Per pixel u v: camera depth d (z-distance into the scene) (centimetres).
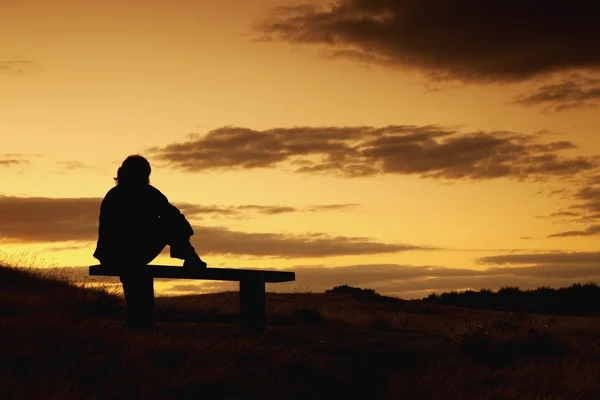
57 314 1090
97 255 921
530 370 1139
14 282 1577
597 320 2028
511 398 1005
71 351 832
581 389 1073
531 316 2228
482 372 1105
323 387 911
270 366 904
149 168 938
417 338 1306
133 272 912
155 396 756
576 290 3719
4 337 848
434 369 1062
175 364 857
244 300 1033
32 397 688
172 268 933
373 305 2836
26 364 781
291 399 845
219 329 1114
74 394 705
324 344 1104
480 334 1271
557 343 1341
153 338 887
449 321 2180
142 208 916
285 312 1722
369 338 1236
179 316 1493
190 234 925
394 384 974
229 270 989
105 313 1358
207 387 804
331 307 2638
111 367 807
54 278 1686
